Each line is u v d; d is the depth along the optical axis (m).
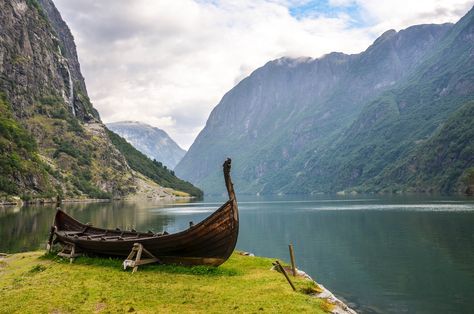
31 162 197.00
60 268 26.25
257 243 62.59
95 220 94.31
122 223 87.62
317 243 62.00
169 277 22.22
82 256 29.48
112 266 25.77
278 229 81.69
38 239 54.72
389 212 112.75
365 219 96.44
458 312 29.36
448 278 38.81
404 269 43.09
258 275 22.77
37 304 17.53
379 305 31.27
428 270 42.25
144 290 19.44
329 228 81.31
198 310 16.25
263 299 17.53
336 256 51.09
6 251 44.06
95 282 21.31
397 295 33.81
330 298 19.25
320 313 15.92
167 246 25.03
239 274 23.19
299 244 61.16
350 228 80.06
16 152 191.25
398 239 63.62
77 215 108.12
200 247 24.55
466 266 43.44
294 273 23.77
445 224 78.75
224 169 23.84
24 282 22.33
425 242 59.66
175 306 16.84
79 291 19.48
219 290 19.25
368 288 36.12
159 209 153.38
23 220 86.00
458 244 56.81
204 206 183.12
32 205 160.88
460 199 162.38
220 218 23.89
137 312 16.17
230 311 15.99
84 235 33.28
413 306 30.86
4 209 130.12
